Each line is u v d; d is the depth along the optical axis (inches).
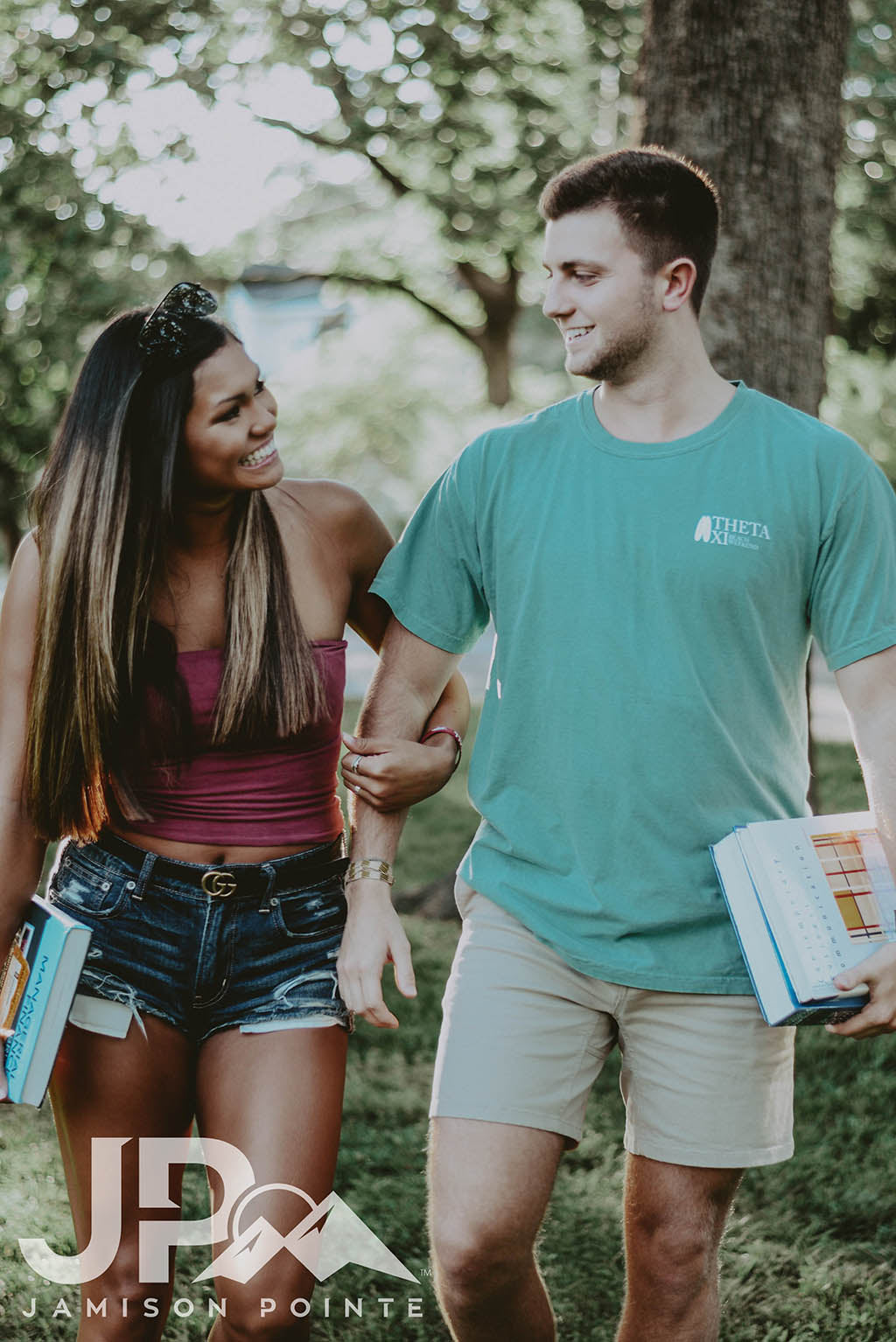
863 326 410.0
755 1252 127.8
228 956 88.3
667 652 85.6
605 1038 91.9
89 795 89.0
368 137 408.5
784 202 189.2
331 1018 89.2
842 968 83.1
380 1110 157.2
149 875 87.9
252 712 87.4
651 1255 90.1
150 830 88.7
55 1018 82.5
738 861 84.8
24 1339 112.5
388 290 605.3
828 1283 123.0
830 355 440.8
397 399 800.3
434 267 605.0
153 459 85.2
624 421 89.8
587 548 87.4
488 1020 89.9
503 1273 86.4
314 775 91.4
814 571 87.4
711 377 90.0
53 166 323.0
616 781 86.5
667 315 87.9
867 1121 155.9
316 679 90.2
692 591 85.3
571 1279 122.4
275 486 95.0
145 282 351.3
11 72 323.9
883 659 86.4
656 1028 88.8
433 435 830.5
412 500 850.1
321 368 797.2
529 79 408.8
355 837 95.8
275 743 89.3
